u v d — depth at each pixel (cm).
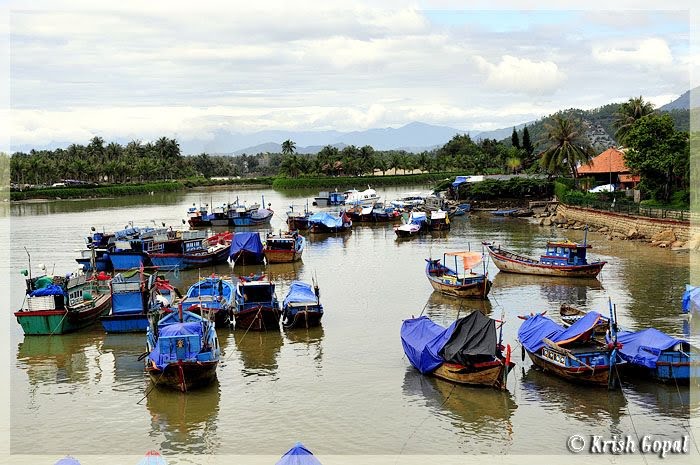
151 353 4153
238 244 7981
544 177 15300
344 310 5709
